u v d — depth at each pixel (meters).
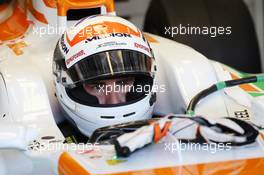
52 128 4.78
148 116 4.93
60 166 4.14
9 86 4.97
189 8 7.38
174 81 5.31
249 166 3.97
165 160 4.03
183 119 4.23
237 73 5.66
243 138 4.19
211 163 4.00
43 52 5.73
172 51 5.57
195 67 5.36
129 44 4.68
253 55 7.52
